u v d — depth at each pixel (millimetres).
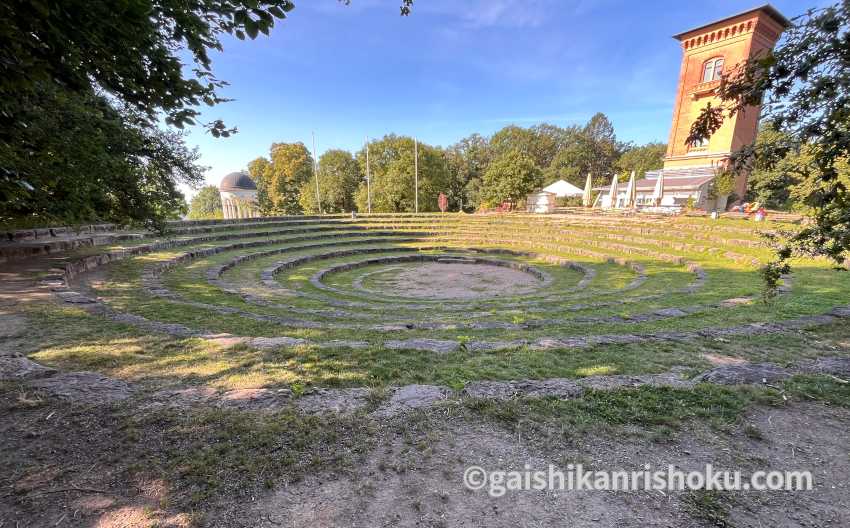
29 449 2463
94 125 8375
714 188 26047
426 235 27250
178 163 11875
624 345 4969
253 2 2787
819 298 7461
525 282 15359
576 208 37281
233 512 2006
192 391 3379
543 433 2771
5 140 3918
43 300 6645
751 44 26688
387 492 2193
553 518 2027
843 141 2217
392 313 8953
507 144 66875
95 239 14289
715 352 4633
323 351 4637
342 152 55031
